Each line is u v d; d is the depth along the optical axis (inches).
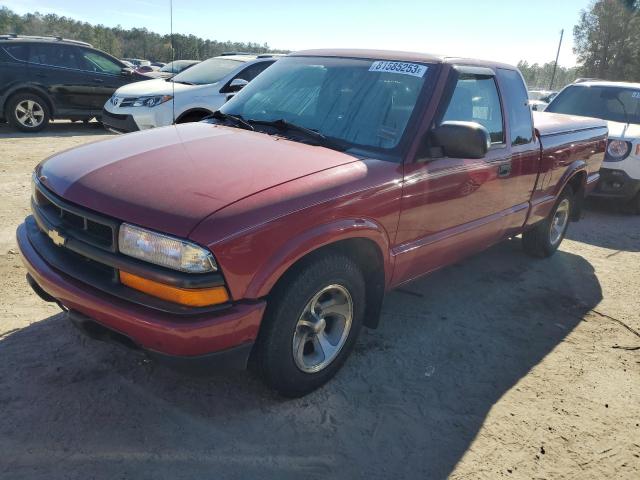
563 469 105.7
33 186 121.8
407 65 139.6
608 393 131.7
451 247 148.8
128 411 109.5
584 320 170.4
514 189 172.4
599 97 342.0
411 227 129.9
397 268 130.0
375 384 127.0
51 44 429.4
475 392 127.6
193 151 117.2
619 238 267.4
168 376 121.6
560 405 125.4
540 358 145.5
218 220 92.0
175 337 90.6
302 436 107.5
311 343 118.6
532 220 195.2
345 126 132.9
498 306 175.5
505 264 215.3
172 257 90.5
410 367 135.4
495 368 138.6
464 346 148.1
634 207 313.3
